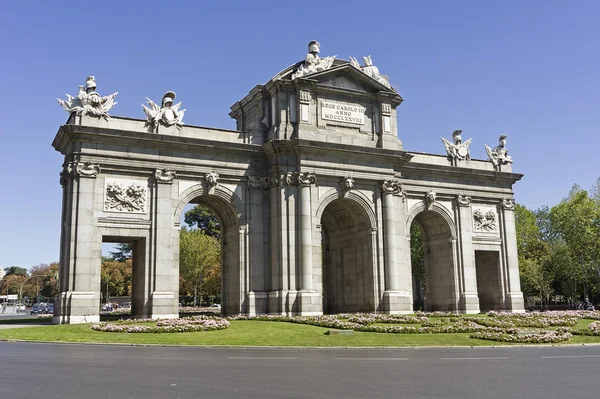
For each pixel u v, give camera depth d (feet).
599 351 91.56
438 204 197.67
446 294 199.72
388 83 183.73
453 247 198.08
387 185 176.45
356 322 135.03
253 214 166.61
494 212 208.03
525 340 107.14
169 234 154.51
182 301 403.34
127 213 151.33
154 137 154.40
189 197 159.94
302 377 57.47
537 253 336.90
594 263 282.77
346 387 50.93
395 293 171.83
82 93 150.82
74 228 143.95
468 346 101.09
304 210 162.40
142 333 114.83
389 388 50.47
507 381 55.31
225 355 81.41
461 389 50.14
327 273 196.75
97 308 142.92
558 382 54.90
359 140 175.42
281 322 137.49
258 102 177.17
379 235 174.70
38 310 382.01
